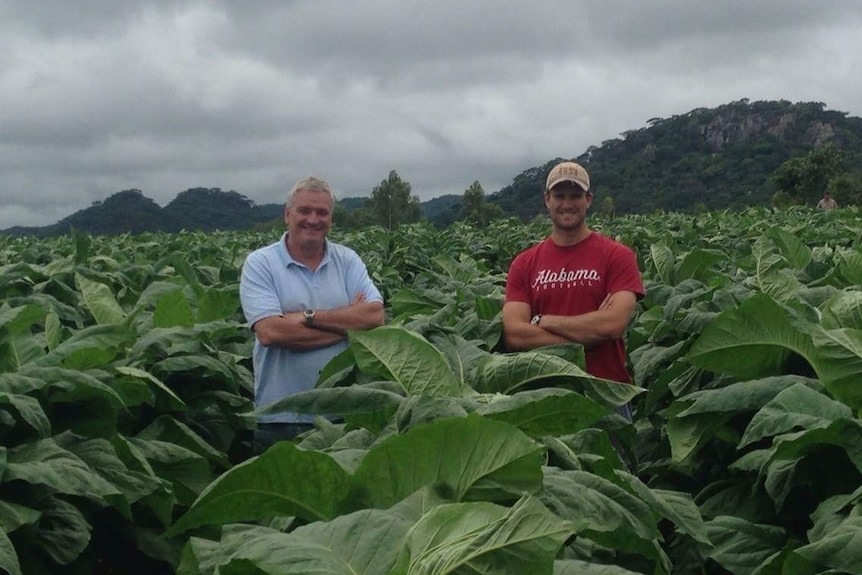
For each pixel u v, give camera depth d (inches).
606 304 226.8
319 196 229.6
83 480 128.4
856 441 123.3
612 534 105.4
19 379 142.9
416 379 130.9
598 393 152.6
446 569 68.9
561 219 229.8
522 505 71.0
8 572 106.3
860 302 159.6
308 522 92.4
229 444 198.2
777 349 158.4
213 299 263.0
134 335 171.2
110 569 154.6
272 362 230.7
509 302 236.5
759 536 135.0
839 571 107.3
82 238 425.4
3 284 306.7
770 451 141.5
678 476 195.0
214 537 158.9
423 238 779.4
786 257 311.7
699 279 330.3
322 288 233.8
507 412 110.3
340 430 135.8
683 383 200.8
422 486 88.3
